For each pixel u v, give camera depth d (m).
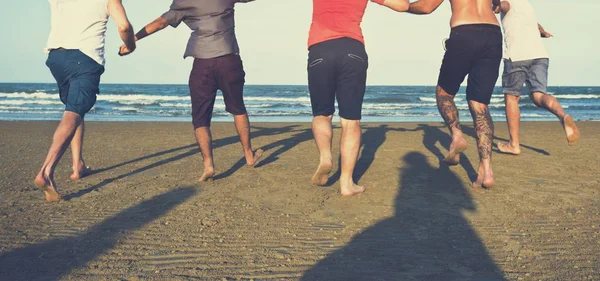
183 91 45.53
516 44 5.84
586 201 4.00
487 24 4.21
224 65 4.55
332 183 4.62
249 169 5.31
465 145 4.54
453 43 4.29
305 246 2.93
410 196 4.12
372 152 6.39
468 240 3.04
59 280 2.38
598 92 51.31
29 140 8.55
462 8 4.28
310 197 4.10
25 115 19.47
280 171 5.20
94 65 4.05
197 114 4.59
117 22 3.90
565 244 2.97
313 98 4.07
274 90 52.03
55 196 3.89
